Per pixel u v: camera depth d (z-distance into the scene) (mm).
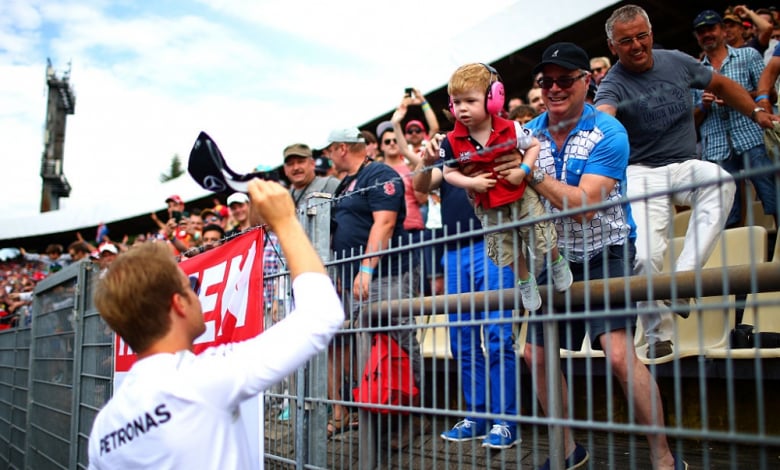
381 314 2699
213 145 2350
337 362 3221
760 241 3758
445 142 2537
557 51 2646
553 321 1960
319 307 1688
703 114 4707
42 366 6004
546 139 2824
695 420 3496
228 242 3350
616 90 3535
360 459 2615
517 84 9117
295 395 3090
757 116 3816
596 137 2643
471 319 2088
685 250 3393
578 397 4008
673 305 1565
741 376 3262
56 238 24469
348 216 3973
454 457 2967
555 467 1966
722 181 1456
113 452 1751
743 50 4785
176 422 1663
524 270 2352
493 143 2334
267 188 1803
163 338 1820
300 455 2947
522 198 2410
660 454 2371
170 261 1851
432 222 6043
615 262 2617
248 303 3066
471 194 2479
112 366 4070
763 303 1380
